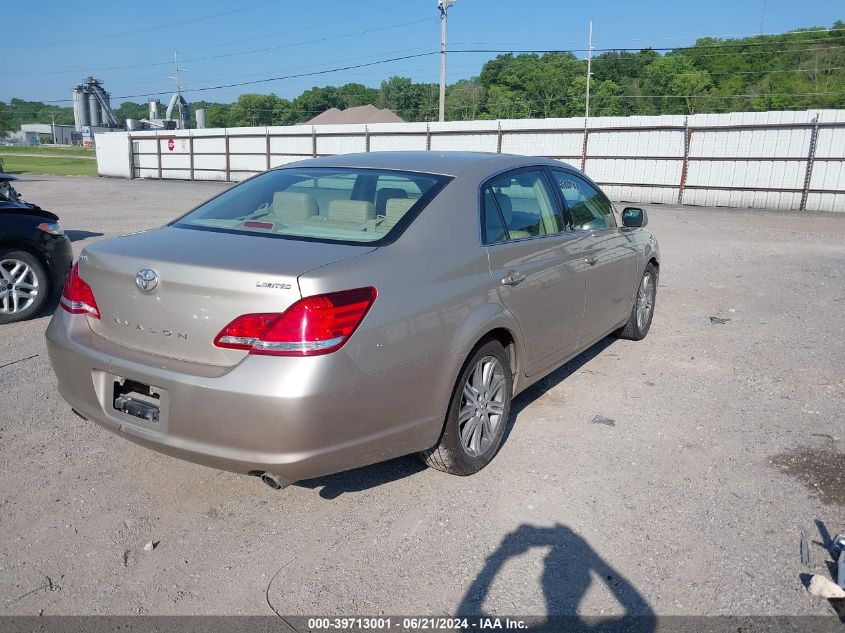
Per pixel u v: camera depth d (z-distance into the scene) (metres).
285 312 2.66
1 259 6.34
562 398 4.70
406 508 3.29
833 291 8.23
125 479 3.52
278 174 4.02
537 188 4.28
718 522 3.19
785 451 3.91
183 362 2.87
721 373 5.23
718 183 23.19
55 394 4.62
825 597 2.67
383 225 3.25
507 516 3.23
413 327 2.98
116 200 22.16
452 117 97.25
